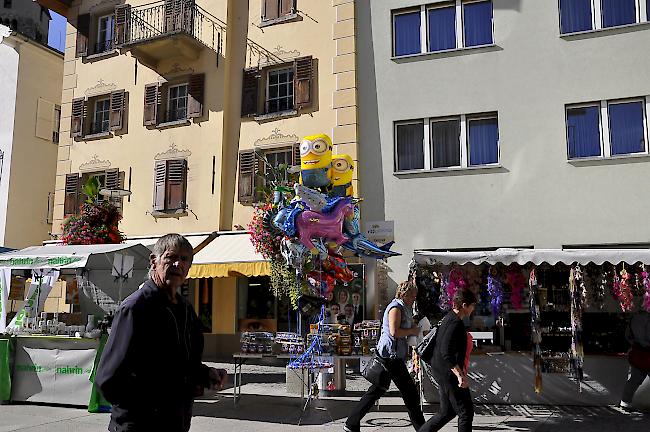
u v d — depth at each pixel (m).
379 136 15.55
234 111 17.44
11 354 9.71
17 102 21.36
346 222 10.00
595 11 14.45
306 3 16.89
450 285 9.81
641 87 13.80
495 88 14.80
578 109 14.34
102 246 10.32
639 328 8.69
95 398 8.95
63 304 18.11
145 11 18.72
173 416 3.32
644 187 13.47
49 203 22.25
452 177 14.80
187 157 17.62
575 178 13.93
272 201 10.95
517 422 8.20
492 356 9.45
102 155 18.86
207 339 16.91
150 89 18.39
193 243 16.28
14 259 9.85
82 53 19.67
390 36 15.86
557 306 9.95
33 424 8.09
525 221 14.14
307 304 9.72
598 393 9.11
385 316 6.97
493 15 15.08
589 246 13.70
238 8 17.84
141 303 3.29
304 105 16.38
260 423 8.27
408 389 6.90
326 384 10.67
